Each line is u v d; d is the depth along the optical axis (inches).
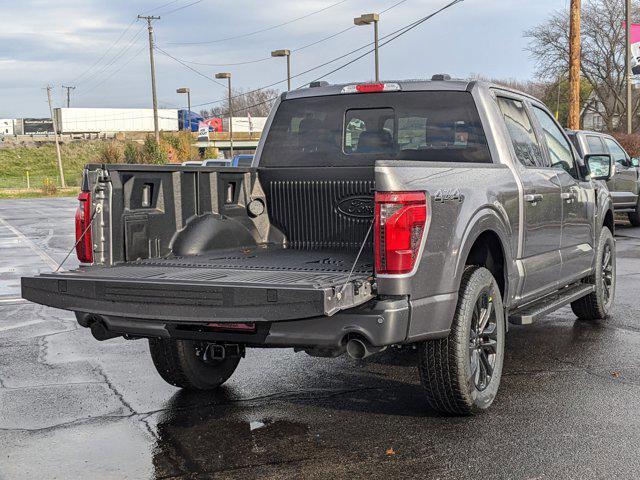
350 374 252.5
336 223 240.7
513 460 175.2
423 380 199.5
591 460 174.2
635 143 1171.9
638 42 1198.9
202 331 186.2
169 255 214.7
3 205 1807.3
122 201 201.0
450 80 244.2
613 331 304.8
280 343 180.7
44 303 192.5
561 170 275.0
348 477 168.4
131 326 190.2
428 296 184.2
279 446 188.4
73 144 4197.8
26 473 174.9
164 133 3321.9
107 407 222.8
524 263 237.3
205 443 192.1
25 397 233.8
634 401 216.5
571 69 920.3
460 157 239.0
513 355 270.1
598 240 311.9
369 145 251.9
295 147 261.6
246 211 241.4
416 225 178.2
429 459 177.2
